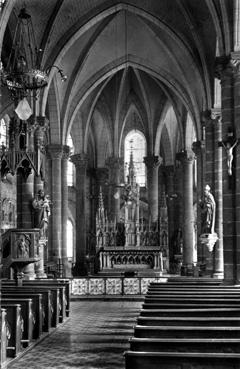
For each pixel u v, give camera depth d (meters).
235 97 23.12
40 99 31.02
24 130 20.64
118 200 45.62
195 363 7.81
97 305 26.02
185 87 37.91
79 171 44.53
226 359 7.75
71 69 37.53
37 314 16.25
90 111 43.84
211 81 31.53
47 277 30.73
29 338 15.22
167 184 49.97
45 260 38.88
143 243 39.62
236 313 11.58
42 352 14.48
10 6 23.94
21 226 29.00
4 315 12.59
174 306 12.61
